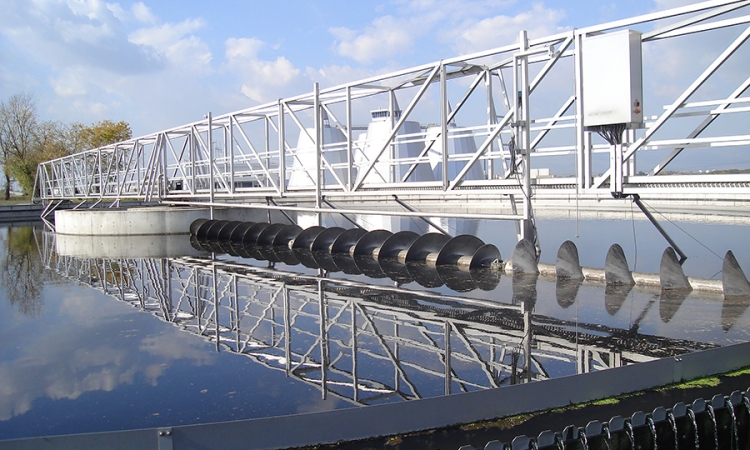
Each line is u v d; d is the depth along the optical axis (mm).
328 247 15781
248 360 6102
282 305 8906
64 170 34750
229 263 14031
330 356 6102
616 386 4340
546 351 5883
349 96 14750
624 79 8727
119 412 4805
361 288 10031
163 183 25547
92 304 9648
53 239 22047
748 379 4586
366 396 4836
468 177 31125
